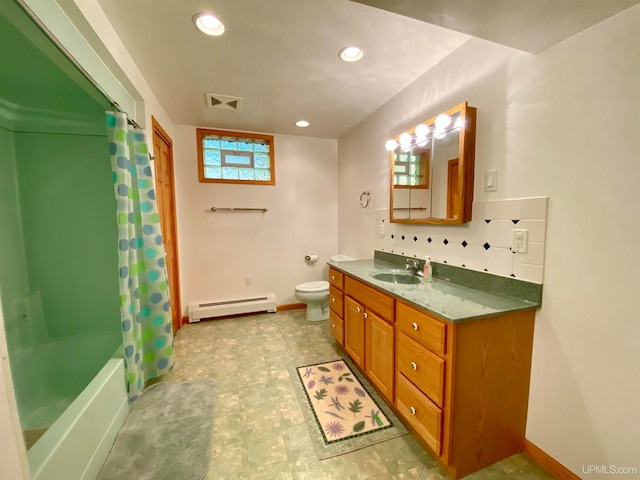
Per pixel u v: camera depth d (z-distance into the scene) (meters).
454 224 1.71
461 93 1.67
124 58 1.58
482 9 0.99
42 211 1.92
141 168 1.88
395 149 2.28
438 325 1.21
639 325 0.99
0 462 0.62
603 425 1.10
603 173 1.06
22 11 0.89
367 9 1.33
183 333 2.85
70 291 2.01
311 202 3.54
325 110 2.61
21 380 1.68
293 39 1.56
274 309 3.41
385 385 1.66
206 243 3.20
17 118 1.78
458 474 1.25
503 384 1.29
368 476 1.28
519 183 1.37
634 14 0.96
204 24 1.42
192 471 1.31
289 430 1.55
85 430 1.23
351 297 2.14
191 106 2.49
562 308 1.21
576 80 1.13
